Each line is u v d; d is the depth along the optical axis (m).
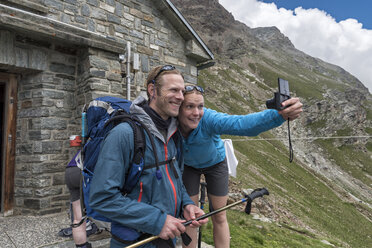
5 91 5.49
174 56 7.75
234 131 2.09
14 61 4.88
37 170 5.16
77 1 5.92
